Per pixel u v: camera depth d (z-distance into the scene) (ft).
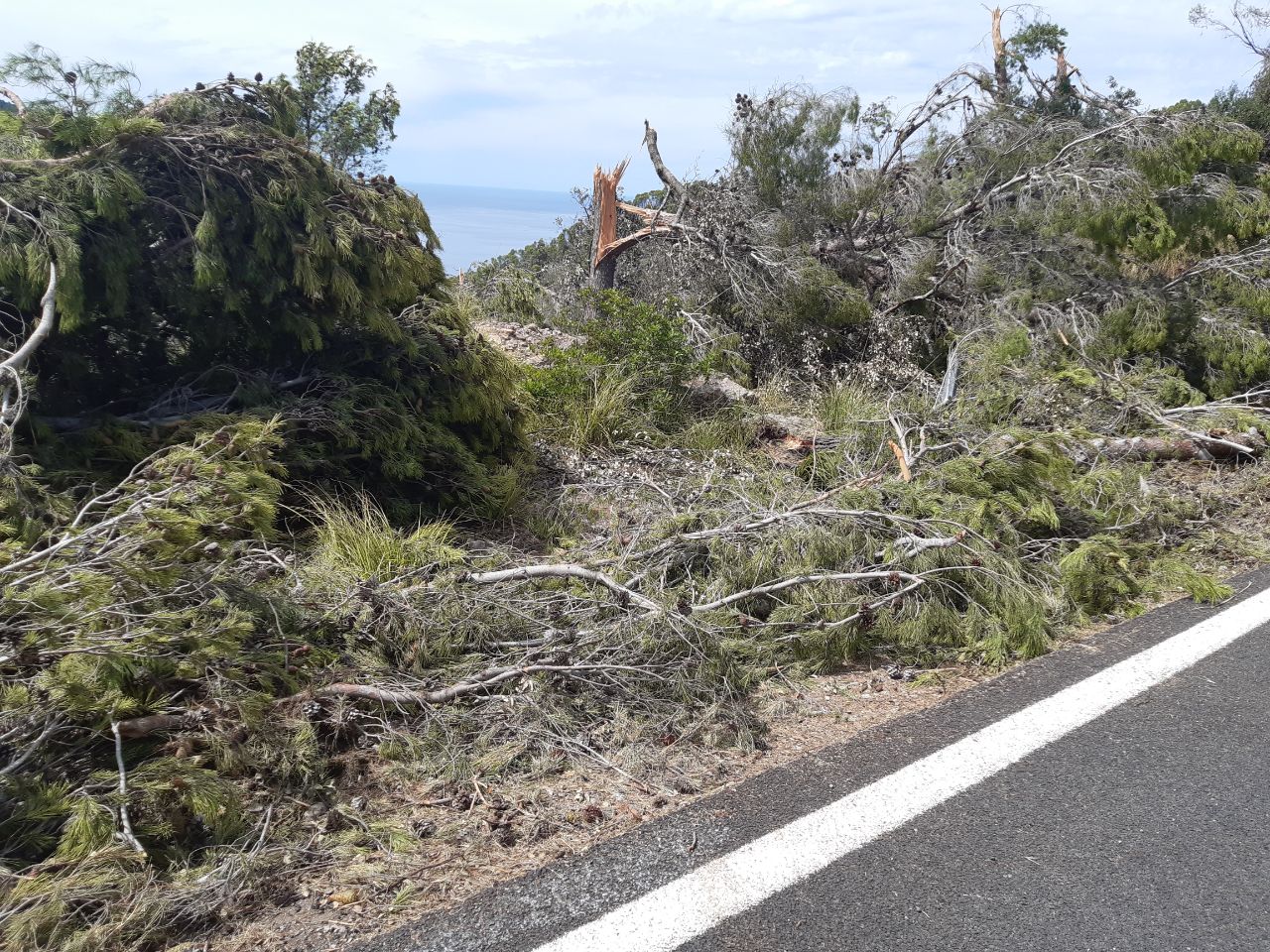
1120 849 8.52
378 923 7.48
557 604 12.87
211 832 8.50
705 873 8.09
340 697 10.46
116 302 13.58
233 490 10.66
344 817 8.91
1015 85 39.01
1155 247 28.07
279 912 7.63
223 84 15.81
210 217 13.98
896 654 12.98
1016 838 8.66
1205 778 9.73
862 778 9.67
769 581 13.74
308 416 15.02
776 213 32.50
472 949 7.16
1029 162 31.68
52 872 7.60
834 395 25.98
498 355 17.95
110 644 8.72
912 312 31.48
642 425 22.53
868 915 7.58
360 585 11.81
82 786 8.38
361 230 15.57
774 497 16.20
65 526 11.05
